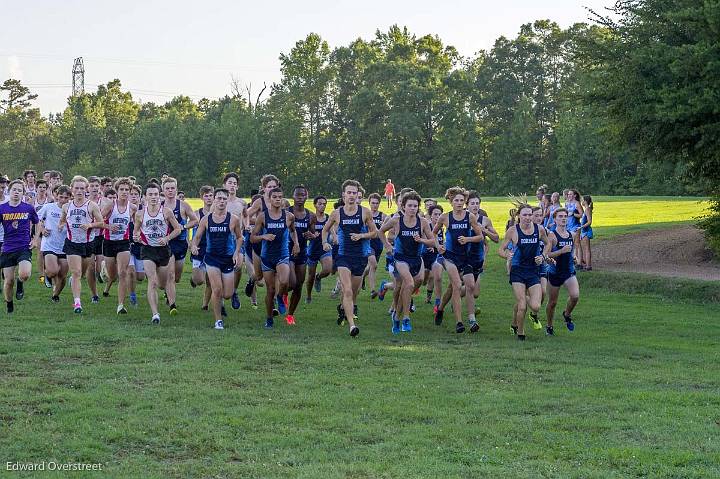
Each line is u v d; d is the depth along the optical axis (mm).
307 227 14180
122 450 7273
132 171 102688
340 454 7305
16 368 10016
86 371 9930
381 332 13680
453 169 94062
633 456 7410
